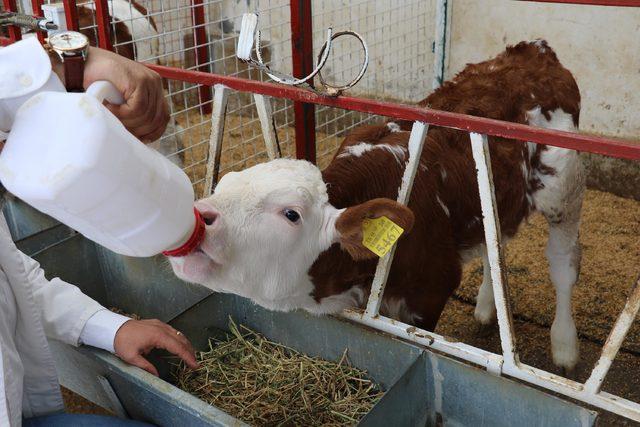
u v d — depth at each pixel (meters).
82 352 1.88
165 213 1.27
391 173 2.31
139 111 1.23
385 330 2.11
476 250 2.65
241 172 2.04
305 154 2.94
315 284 2.13
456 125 1.73
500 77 2.82
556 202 2.84
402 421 1.84
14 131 1.11
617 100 4.40
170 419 1.79
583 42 4.38
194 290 2.57
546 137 1.57
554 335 2.92
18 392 1.50
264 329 2.44
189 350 1.89
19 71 1.15
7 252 1.57
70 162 1.08
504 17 4.66
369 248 1.93
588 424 1.62
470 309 3.41
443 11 4.86
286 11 5.45
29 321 1.64
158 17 5.50
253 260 1.96
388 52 5.19
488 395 1.79
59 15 2.93
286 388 2.21
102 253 2.77
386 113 1.85
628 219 4.16
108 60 1.21
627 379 2.83
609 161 4.43
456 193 2.45
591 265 3.65
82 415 1.73
